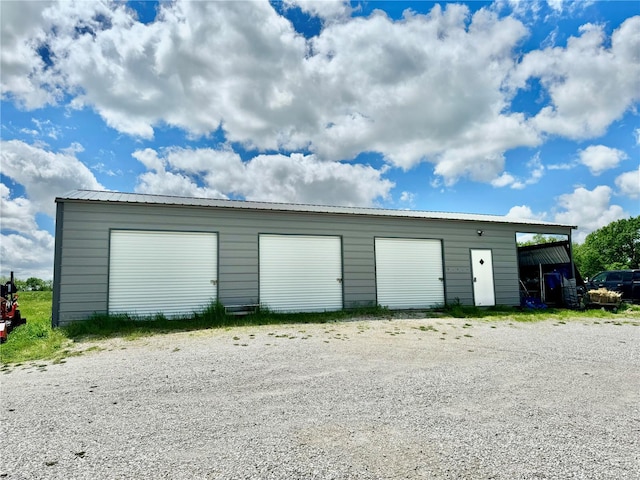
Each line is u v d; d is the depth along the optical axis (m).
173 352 5.91
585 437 2.73
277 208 10.38
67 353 5.98
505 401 3.56
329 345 6.37
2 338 6.78
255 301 9.82
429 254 11.82
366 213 11.33
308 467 2.29
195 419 3.14
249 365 5.04
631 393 3.82
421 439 2.71
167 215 9.28
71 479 2.16
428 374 4.56
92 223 8.64
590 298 12.05
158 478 2.17
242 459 2.40
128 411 3.36
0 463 2.37
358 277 10.95
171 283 9.14
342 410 3.33
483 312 11.05
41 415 3.28
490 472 2.22
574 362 5.20
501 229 12.73
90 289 8.46
